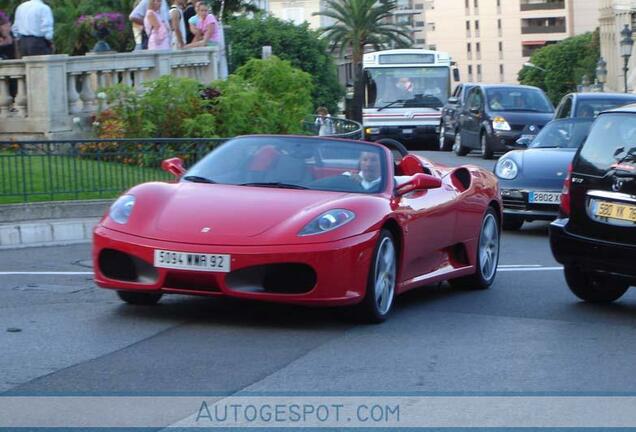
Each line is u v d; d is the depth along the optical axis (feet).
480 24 613.11
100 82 69.62
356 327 28.50
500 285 37.04
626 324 30.09
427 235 31.68
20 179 47.98
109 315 29.22
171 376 22.97
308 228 27.30
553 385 23.06
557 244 32.17
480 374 23.82
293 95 70.54
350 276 27.37
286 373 23.47
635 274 30.63
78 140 49.16
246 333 27.37
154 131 63.36
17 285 34.17
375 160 31.45
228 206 28.37
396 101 130.41
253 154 31.65
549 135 59.00
